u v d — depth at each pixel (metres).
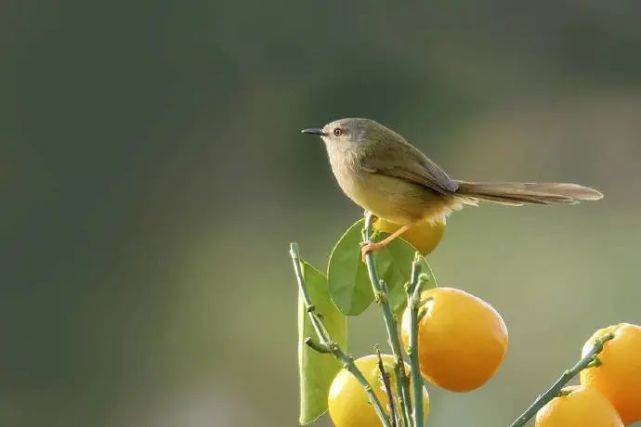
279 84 16.42
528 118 15.88
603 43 16.06
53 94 16.28
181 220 15.67
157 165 16.08
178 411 13.05
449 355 2.76
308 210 15.29
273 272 14.59
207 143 16.25
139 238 15.53
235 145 16.27
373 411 2.80
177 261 15.12
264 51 16.50
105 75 16.53
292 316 13.84
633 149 15.21
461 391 2.82
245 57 16.52
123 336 14.17
